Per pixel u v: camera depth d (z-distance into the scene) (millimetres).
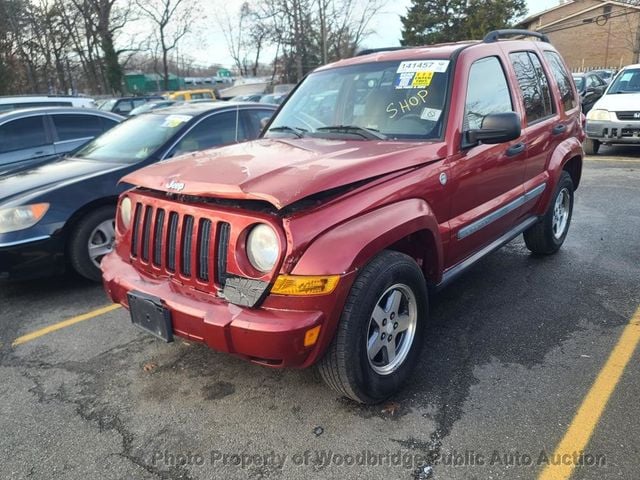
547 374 3193
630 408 2842
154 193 3098
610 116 10703
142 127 5777
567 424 2734
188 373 3424
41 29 38062
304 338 2453
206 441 2756
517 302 4230
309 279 2424
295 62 50688
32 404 3164
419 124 3410
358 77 3900
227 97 35094
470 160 3449
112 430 2885
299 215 2492
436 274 3295
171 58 60969
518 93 4188
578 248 5492
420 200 3039
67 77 43125
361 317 2631
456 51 3639
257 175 2691
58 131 7328
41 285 5191
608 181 8672
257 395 3137
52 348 3863
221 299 2650
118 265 3260
